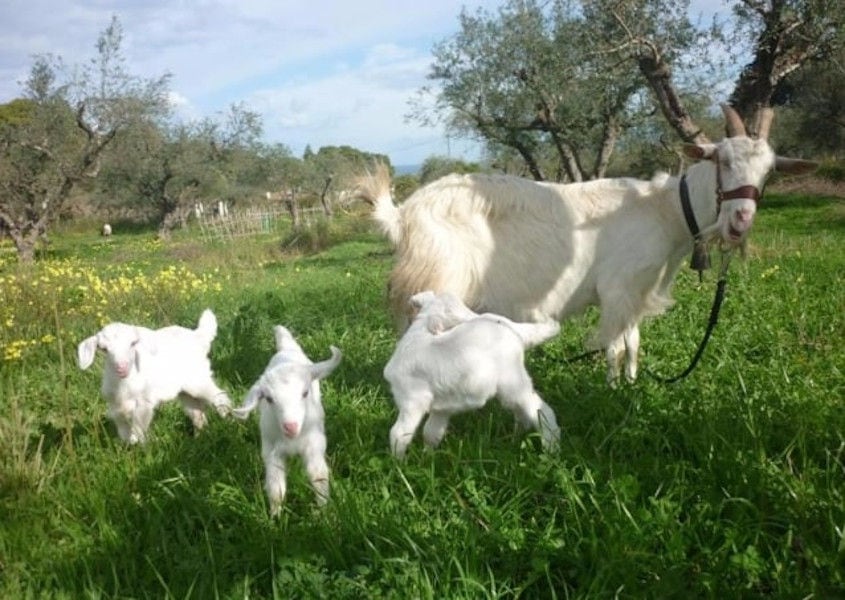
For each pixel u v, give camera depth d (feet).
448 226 8.16
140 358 7.11
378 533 5.07
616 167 46.06
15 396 8.11
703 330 10.34
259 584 4.88
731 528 4.87
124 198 62.49
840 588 4.27
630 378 8.15
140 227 75.56
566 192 8.45
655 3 24.09
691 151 7.89
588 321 11.22
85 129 41.50
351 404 7.84
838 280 13.51
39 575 5.04
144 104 42.86
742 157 7.59
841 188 48.24
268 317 12.87
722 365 8.21
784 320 10.47
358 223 40.63
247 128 69.82
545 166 47.19
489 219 8.25
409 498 5.57
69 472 6.40
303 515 5.59
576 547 4.80
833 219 33.35
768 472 5.42
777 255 18.29
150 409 7.23
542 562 4.60
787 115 54.75
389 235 8.34
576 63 27.25
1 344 10.93
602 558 4.61
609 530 4.85
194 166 60.85
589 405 7.11
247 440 7.29
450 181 8.41
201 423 7.89
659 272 8.40
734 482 5.44
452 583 4.62
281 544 5.14
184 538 5.31
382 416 7.43
